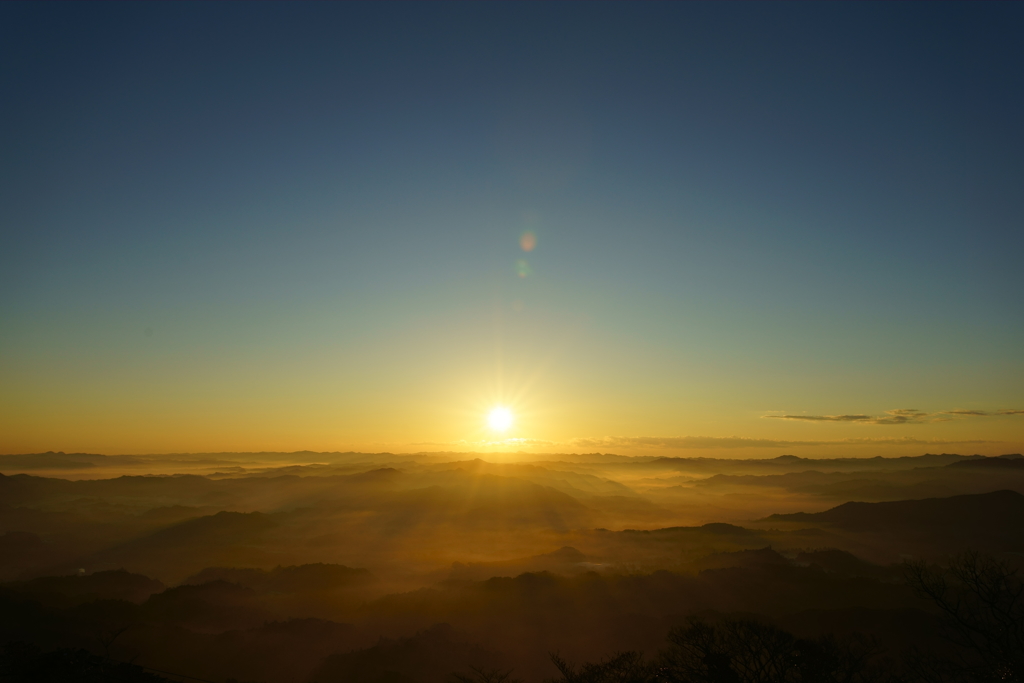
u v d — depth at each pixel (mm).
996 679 23672
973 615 25953
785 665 28203
